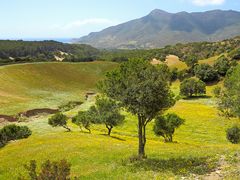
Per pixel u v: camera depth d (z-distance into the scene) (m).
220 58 154.75
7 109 101.25
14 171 30.06
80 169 27.09
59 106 117.88
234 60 150.88
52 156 33.50
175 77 162.25
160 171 22.27
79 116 67.06
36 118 98.25
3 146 49.62
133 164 25.50
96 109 64.69
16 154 37.91
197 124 76.25
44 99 126.19
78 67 180.75
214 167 21.98
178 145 43.75
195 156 26.39
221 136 66.25
